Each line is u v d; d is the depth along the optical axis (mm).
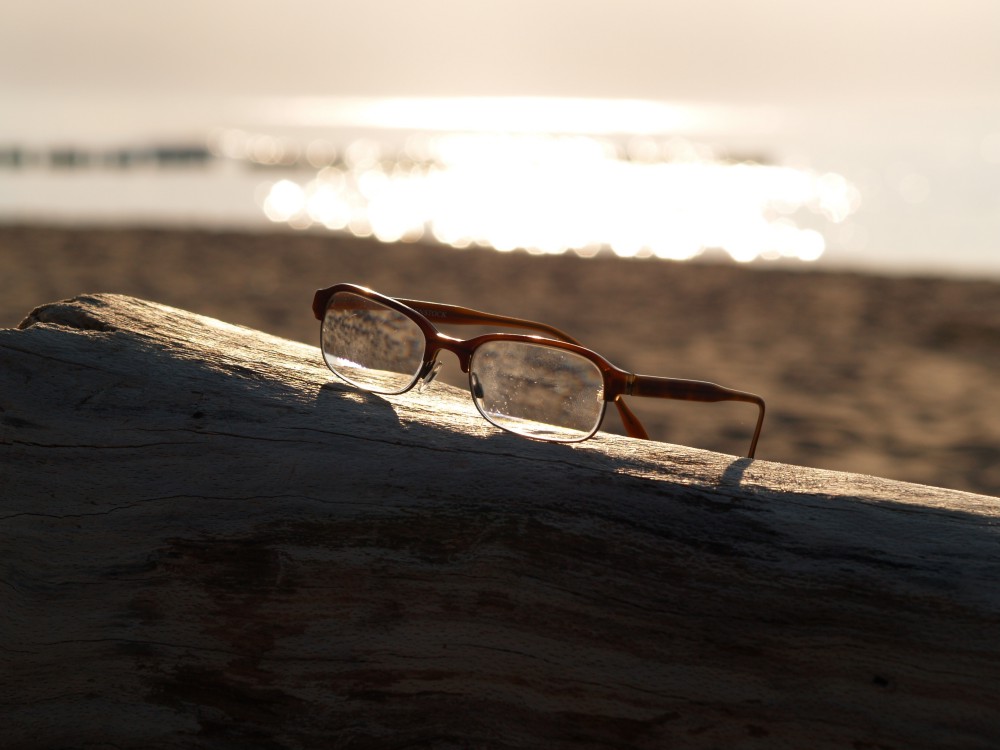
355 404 915
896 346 3607
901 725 831
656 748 851
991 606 829
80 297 967
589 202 10688
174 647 879
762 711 842
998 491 1989
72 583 881
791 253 7328
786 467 892
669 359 3340
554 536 861
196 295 4371
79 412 899
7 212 8633
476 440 895
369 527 872
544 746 859
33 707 881
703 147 20625
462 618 864
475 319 978
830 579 842
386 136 25516
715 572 850
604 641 854
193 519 881
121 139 20516
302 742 871
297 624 873
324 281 4926
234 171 14188
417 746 865
